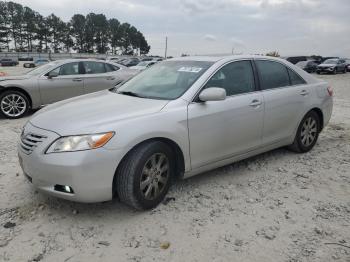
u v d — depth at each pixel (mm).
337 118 9234
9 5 114062
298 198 4207
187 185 4484
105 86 10016
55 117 3791
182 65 4734
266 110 4840
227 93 4477
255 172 4961
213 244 3264
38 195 4145
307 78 5688
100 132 3408
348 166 5285
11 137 6762
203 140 4148
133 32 127562
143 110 3807
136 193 3607
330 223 3654
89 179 3355
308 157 5629
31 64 58656
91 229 3479
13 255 3074
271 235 3412
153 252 3139
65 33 120625
